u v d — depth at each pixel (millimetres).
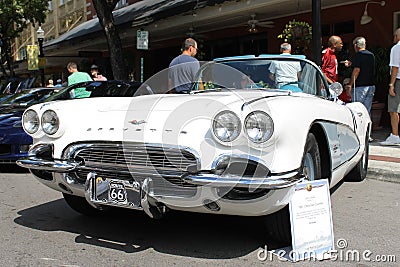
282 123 3209
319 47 7320
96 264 3434
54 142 3838
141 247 3785
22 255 3645
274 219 3562
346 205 4977
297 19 12477
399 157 7031
